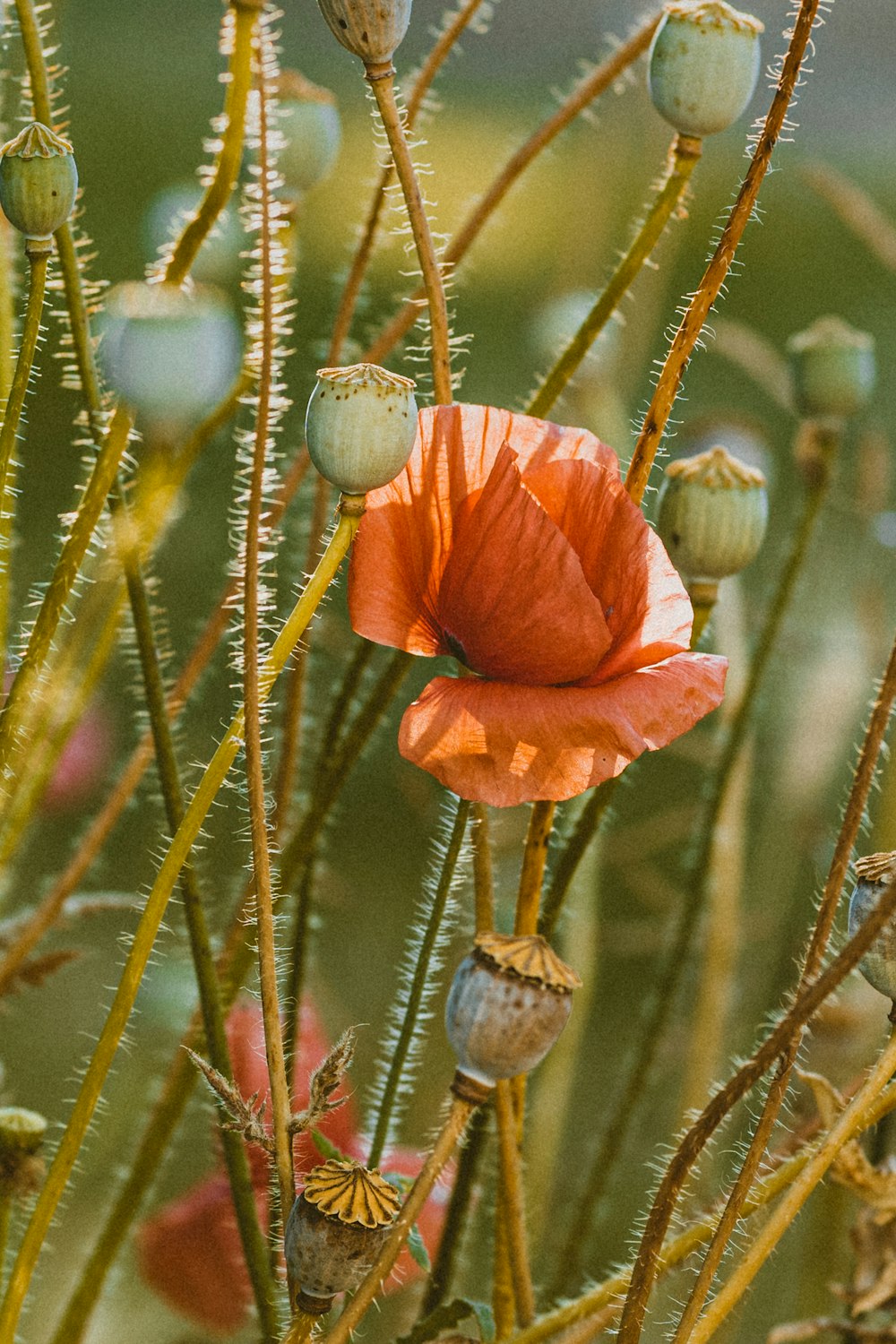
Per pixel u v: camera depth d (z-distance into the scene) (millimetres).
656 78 693
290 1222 643
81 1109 669
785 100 671
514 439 686
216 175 703
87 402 725
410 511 675
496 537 668
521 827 932
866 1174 683
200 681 801
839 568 1149
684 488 729
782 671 1036
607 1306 696
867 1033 878
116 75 2818
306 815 736
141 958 664
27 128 679
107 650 771
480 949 643
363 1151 793
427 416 678
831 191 898
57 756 771
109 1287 823
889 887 633
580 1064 1271
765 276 2574
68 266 716
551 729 664
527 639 671
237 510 684
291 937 771
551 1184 919
